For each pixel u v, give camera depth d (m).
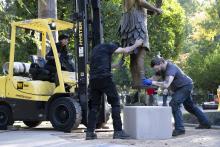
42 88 13.35
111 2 26.38
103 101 12.78
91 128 10.43
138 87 11.67
